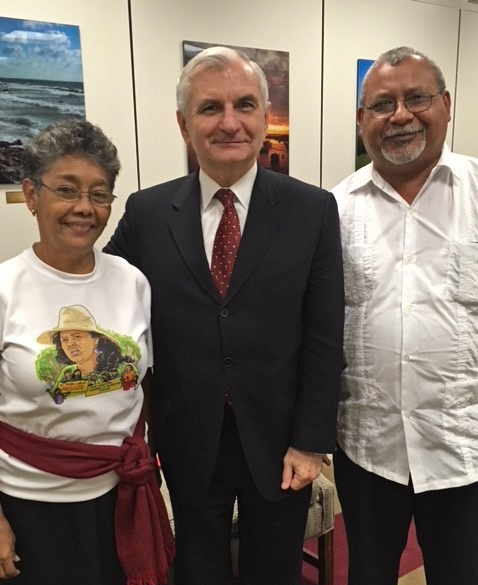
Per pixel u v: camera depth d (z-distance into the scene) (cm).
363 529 163
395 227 151
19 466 122
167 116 296
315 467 145
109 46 272
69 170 119
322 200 143
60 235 122
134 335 132
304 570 239
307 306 144
